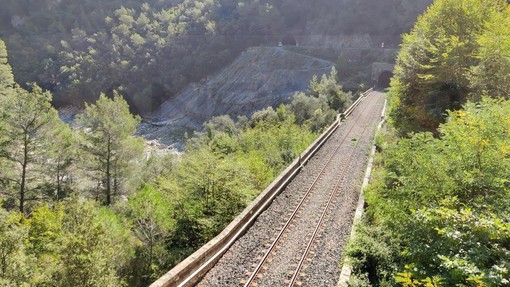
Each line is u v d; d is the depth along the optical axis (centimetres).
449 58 2011
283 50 10288
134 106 11194
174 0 15825
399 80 2606
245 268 1304
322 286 1201
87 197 3256
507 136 1035
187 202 2011
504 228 708
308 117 5006
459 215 810
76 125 3912
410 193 1136
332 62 9388
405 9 9762
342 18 10956
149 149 7331
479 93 1741
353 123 4091
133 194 3164
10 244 1448
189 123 9881
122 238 1966
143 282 1784
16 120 2898
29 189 3133
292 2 12419
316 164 2612
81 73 11338
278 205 1883
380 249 1214
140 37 12325
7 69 5541
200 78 11456
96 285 1407
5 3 14338
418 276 811
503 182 952
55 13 14088
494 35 1750
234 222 1538
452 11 2362
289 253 1409
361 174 2383
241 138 4028
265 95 9312
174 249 1864
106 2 15462
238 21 12125
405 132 2356
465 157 1046
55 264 1628
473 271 659
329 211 1808
